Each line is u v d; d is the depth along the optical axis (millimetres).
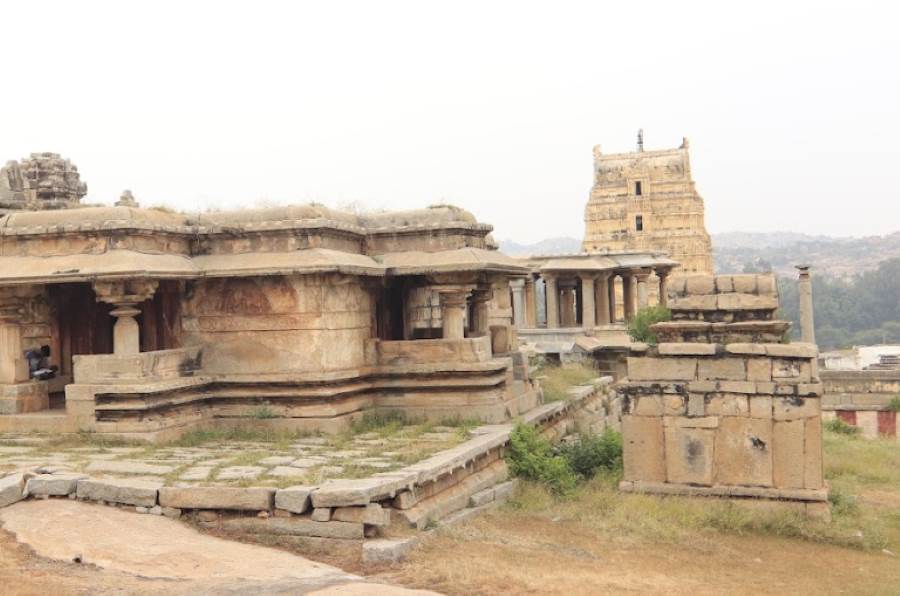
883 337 120375
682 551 11695
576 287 38719
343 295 16141
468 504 12578
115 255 14734
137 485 10992
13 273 14852
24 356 15961
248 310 15852
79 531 10078
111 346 17156
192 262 16031
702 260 65562
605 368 33562
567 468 15570
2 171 18109
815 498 13477
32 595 8203
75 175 19094
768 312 14359
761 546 12430
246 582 8664
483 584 8992
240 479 11133
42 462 12547
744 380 13969
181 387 15062
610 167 68375
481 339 16750
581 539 11750
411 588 8812
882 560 11922
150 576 8906
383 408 16844
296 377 15398
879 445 24312
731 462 13992
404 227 17438
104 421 14625
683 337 14508
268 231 15750
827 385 33219
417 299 18484
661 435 14375
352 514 10180
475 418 16375
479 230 17781
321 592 8227
